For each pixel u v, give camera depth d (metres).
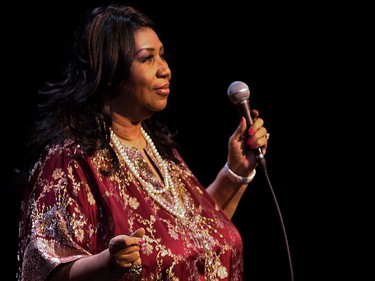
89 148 3.61
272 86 7.22
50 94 3.79
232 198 4.42
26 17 6.55
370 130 7.20
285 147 7.33
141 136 4.08
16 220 6.20
